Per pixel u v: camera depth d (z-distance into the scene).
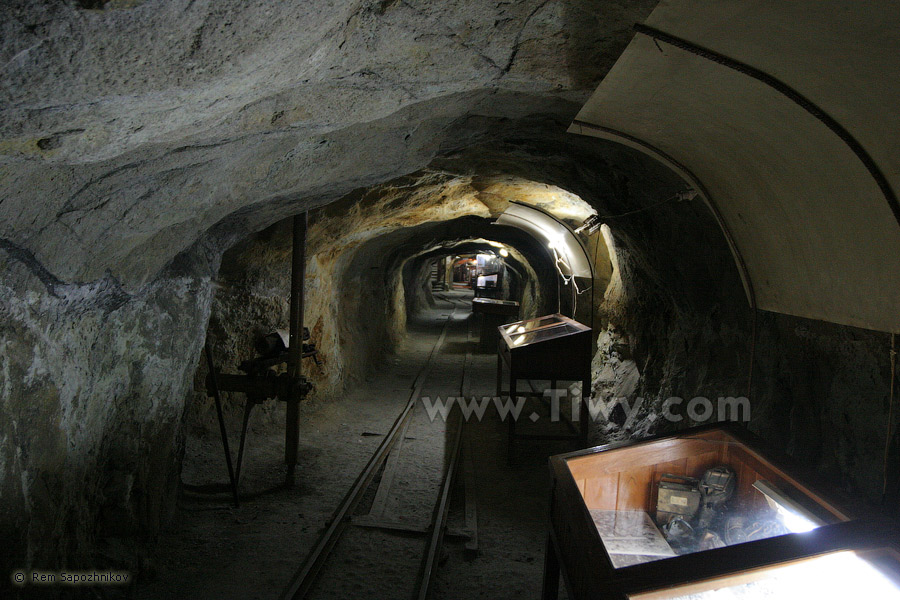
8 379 2.62
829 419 3.21
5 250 2.42
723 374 4.68
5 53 1.42
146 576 3.93
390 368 13.41
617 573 1.87
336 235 8.03
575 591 2.29
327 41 2.03
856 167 2.01
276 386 5.73
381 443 7.44
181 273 4.45
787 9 1.58
